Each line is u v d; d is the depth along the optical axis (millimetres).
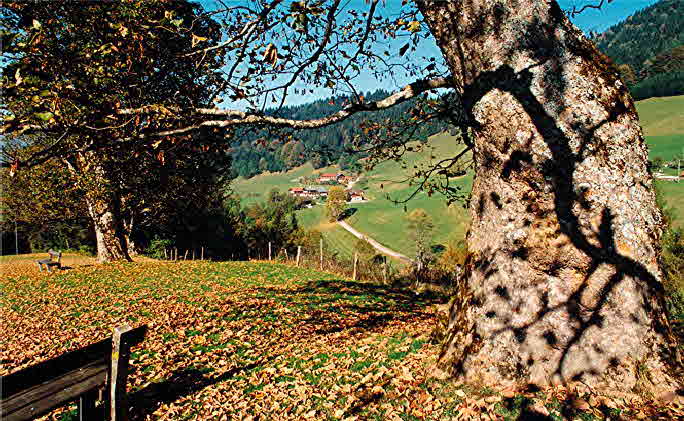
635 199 3701
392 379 4758
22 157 13797
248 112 4605
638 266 3613
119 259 22359
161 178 18484
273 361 6836
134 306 11648
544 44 3826
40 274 17547
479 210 4461
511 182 4023
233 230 39344
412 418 3949
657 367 3494
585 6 4945
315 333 8594
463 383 4137
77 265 21109
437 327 5723
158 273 17828
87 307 11625
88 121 4035
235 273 18406
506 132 3980
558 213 3793
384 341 6801
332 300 12367
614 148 3719
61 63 4258
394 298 13328
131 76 4824
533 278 3885
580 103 3736
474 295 4289
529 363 3830
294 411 4836
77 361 3900
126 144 4543
